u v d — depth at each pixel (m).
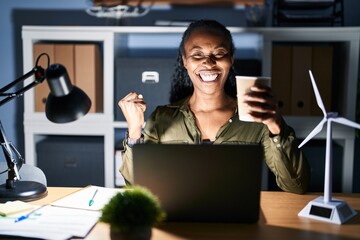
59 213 1.28
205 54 1.71
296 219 1.28
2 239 1.11
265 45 2.42
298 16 2.50
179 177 1.19
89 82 2.48
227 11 2.79
